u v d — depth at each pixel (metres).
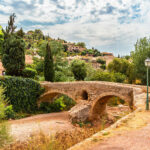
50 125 21.88
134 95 15.98
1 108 11.46
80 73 44.50
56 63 44.44
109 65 50.47
